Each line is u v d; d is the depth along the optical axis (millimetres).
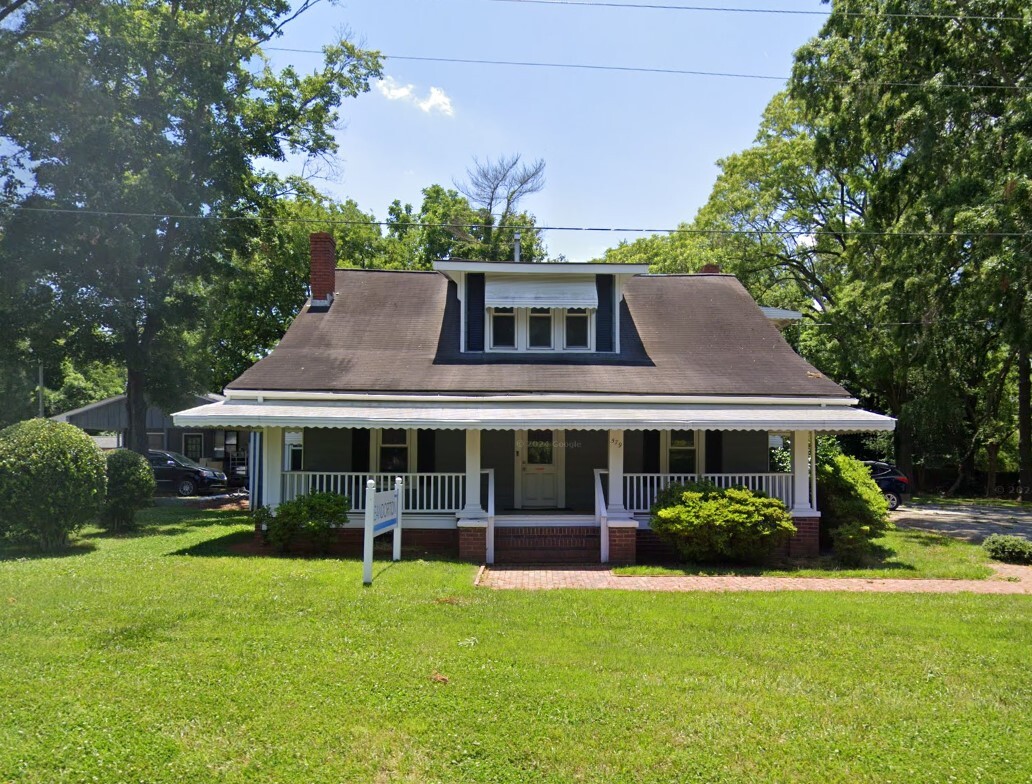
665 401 15898
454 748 5688
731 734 6000
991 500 35156
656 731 6020
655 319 19812
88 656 7352
